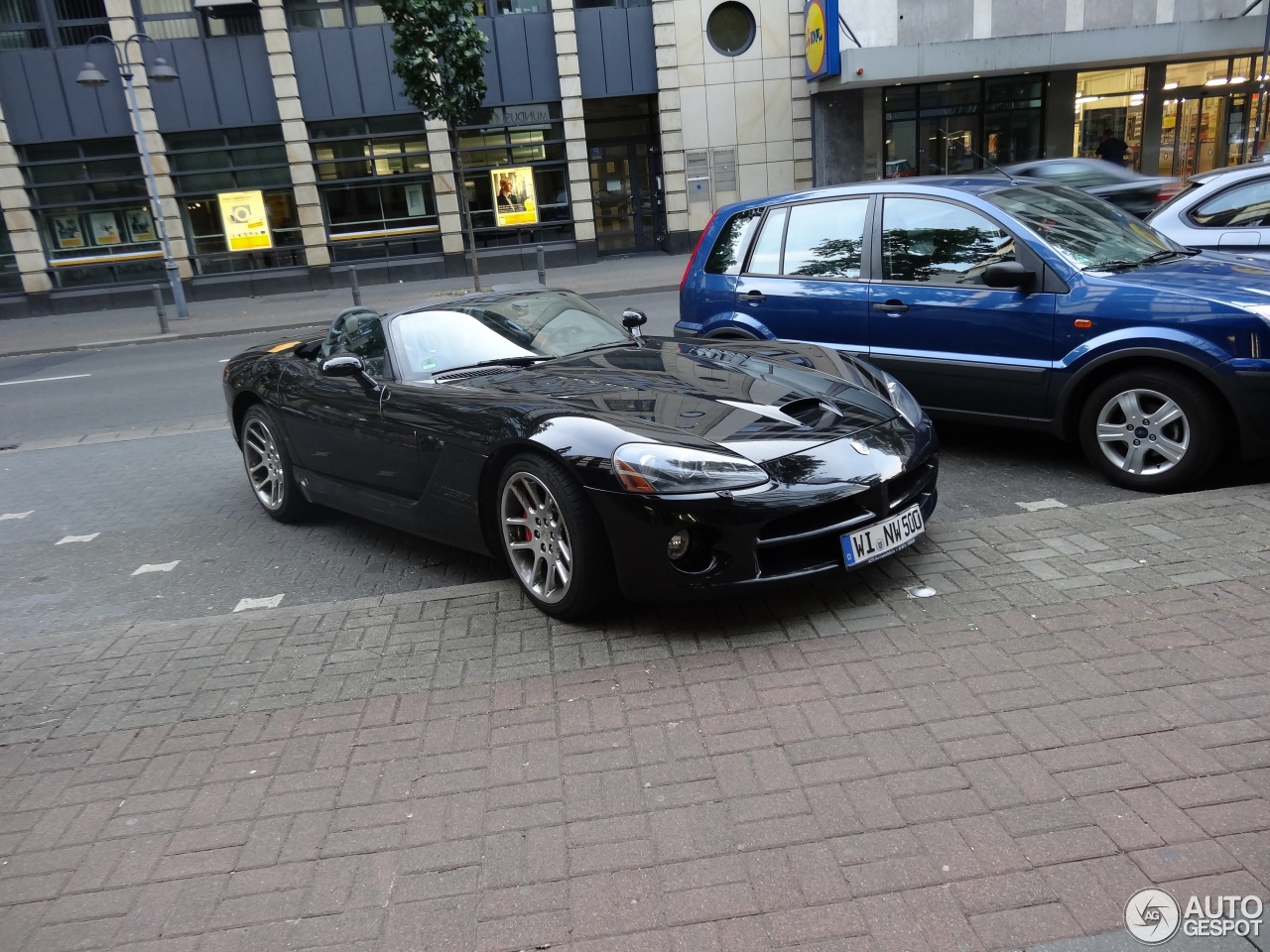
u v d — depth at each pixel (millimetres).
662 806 2508
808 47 21625
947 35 21219
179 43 20875
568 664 3355
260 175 21734
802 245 6121
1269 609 3197
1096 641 3117
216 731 3125
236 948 2152
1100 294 4699
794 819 2404
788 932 2039
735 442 3484
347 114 21484
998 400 5168
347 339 5125
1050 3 21234
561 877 2279
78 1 20625
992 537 4082
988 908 2057
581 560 3523
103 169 21453
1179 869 2123
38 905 2369
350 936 2154
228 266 22078
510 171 22156
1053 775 2475
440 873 2334
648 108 23312
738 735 2801
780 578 3400
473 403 4004
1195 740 2561
